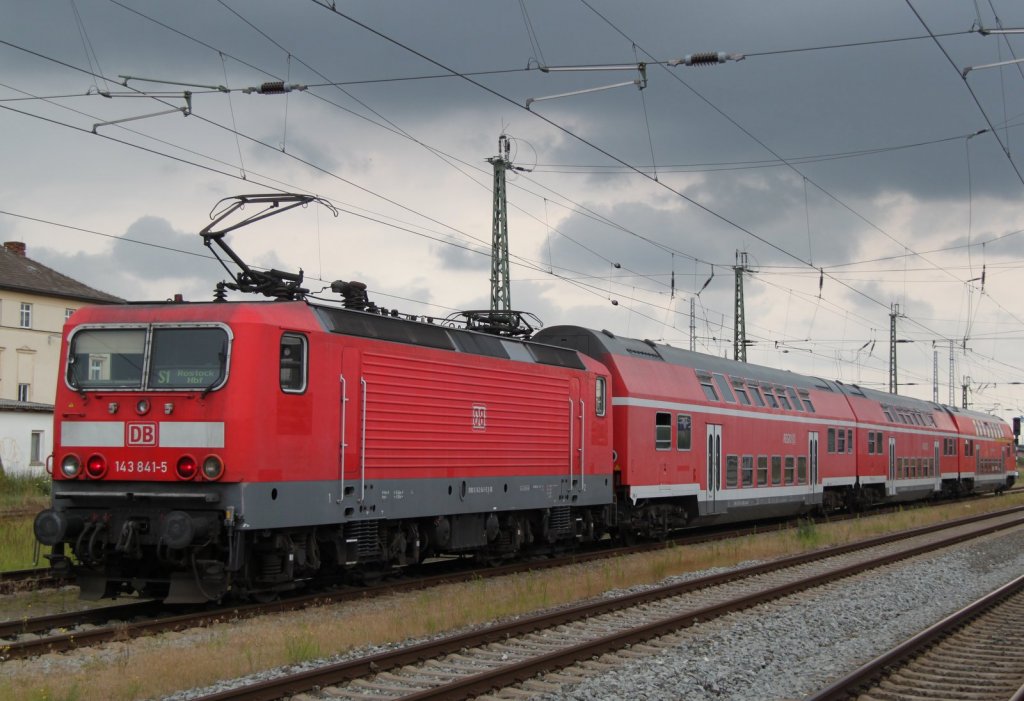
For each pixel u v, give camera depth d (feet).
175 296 46.06
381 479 49.42
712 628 42.24
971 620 45.11
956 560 71.00
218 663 33.27
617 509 71.82
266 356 42.98
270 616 43.01
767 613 46.57
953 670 35.35
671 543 76.84
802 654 38.11
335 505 46.52
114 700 29.58
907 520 104.01
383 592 50.37
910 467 129.29
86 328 44.14
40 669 33.01
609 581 54.75
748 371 93.50
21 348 187.93
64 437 43.62
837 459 106.83
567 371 64.85
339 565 49.93
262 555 44.70
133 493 42.37
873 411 119.34
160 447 42.29
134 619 42.60
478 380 56.80
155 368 43.01
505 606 45.65
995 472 172.14
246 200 49.21
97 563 43.37
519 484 59.88
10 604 46.47
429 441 52.85
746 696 31.65
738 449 86.48
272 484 42.96
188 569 42.93
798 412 98.43
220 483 41.78
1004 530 97.25
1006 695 31.45
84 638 36.88
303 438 44.70
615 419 71.61
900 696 31.55
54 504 43.78
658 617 45.39
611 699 30.76
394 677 32.68
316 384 45.52
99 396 43.27
